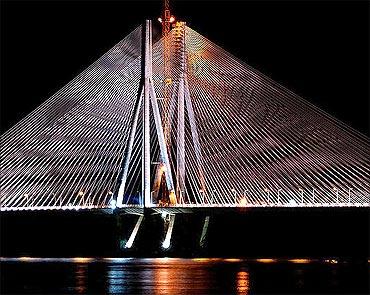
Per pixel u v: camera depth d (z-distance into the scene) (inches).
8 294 1800.0
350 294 1796.3
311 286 1915.6
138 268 2391.7
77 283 1988.2
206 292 1820.9
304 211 2507.4
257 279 2059.5
